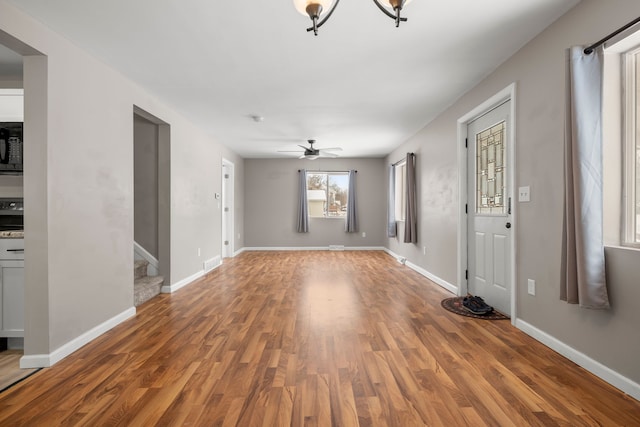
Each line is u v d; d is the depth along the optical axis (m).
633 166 2.04
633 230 2.04
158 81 3.46
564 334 2.40
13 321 2.63
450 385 2.02
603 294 2.02
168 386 2.02
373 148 7.36
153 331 2.95
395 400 1.86
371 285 4.72
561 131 2.39
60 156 2.47
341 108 4.44
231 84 3.57
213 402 1.85
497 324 3.08
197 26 2.45
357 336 2.81
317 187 8.88
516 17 2.38
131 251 3.38
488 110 3.54
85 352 2.52
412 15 2.33
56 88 2.45
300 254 7.98
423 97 4.04
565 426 1.63
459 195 4.10
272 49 2.81
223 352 2.50
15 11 2.15
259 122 5.10
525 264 2.85
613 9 1.97
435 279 4.89
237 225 8.07
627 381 1.91
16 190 3.25
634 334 1.88
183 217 4.74
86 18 2.30
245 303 3.81
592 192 2.04
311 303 3.81
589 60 2.07
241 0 2.14
